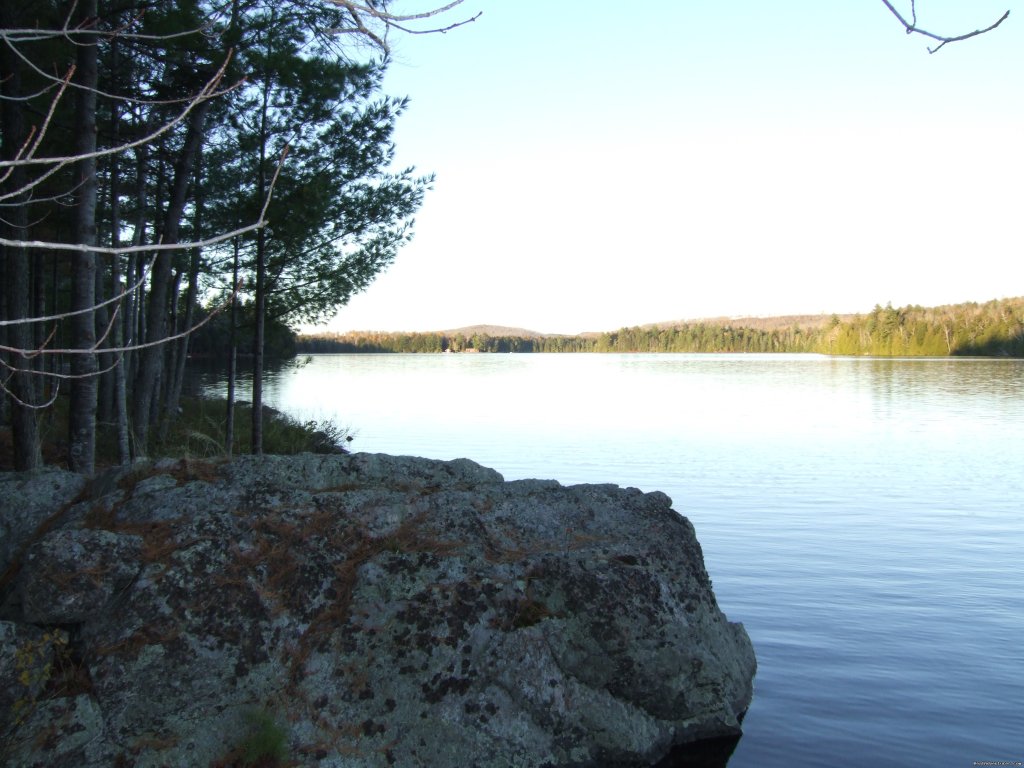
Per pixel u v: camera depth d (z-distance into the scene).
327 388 60.69
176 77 13.45
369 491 6.29
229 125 15.27
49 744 4.57
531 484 6.88
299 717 4.95
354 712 5.03
